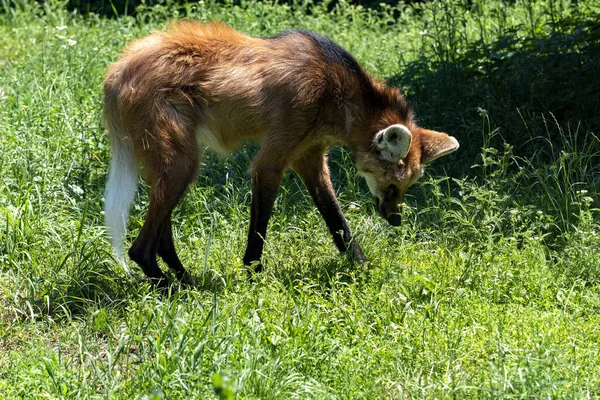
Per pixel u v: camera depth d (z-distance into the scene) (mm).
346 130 9461
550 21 15414
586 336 7617
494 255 9383
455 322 7777
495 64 13477
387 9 19859
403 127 8930
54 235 9422
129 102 8648
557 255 9672
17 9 18766
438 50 14273
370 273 9109
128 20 17828
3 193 10312
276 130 9008
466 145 12477
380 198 9961
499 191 10938
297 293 8836
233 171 11734
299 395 6543
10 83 14117
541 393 6262
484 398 6441
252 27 16234
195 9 18172
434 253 9891
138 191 11234
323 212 9992
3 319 8125
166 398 6301
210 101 8914
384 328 7785
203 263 9461
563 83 12750
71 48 14969
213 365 6727
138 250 8773
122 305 8438
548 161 12109
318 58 9109
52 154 11273
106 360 7336
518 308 8211
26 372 6898
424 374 7012
